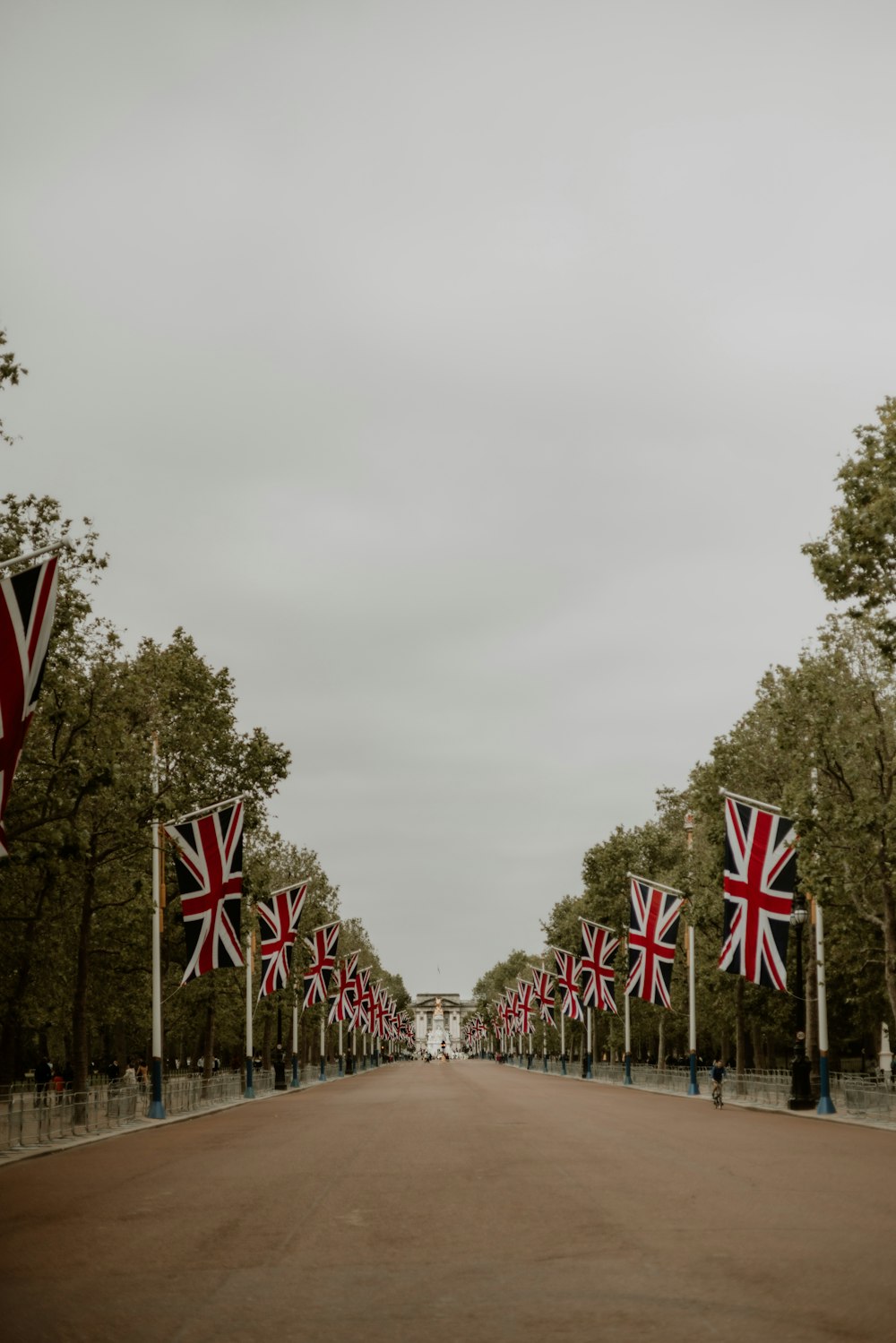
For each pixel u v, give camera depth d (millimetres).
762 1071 90688
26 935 53594
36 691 26500
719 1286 13547
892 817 48031
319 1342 11359
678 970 91500
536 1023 168750
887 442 38812
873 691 51781
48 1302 13531
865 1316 12016
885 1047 102375
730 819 49844
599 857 114188
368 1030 151875
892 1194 21828
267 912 69000
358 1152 31703
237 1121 49906
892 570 39219
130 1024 95125
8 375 33219
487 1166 27531
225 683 63188
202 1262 15836
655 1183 23797
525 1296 13164
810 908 55000
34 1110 38469
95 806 47906
